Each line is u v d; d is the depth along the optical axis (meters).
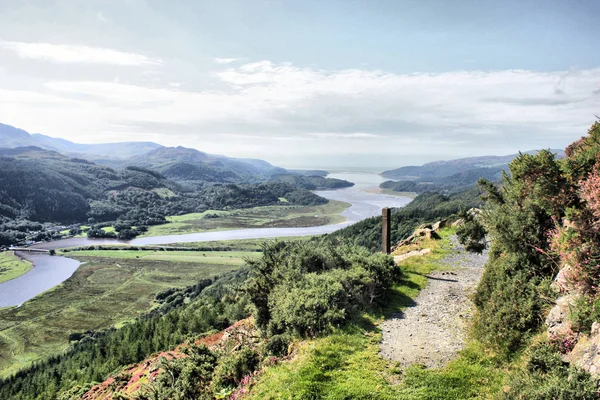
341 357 10.00
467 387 8.20
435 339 11.03
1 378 73.88
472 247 16.17
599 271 7.28
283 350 11.27
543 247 10.52
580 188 8.87
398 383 8.62
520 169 10.53
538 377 6.62
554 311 8.30
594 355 6.27
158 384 12.05
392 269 16.81
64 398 26.14
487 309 10.59
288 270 15.30
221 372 10.98
